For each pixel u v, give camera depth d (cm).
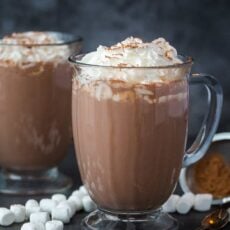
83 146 63
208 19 102
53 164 75
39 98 71
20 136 72
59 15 103
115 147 61
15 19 103
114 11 103
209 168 74
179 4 102
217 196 71
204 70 103
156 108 61
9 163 74
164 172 63
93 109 61
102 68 60
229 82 103
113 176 62
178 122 62
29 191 73
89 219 65
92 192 65
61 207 66
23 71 71
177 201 69
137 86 60
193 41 103
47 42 74
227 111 101
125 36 103
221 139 74
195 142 68
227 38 102
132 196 63
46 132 73
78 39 74
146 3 102
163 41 65
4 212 65
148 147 61
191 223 66
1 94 71
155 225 64
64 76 72
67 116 74
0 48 71
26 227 62
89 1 102
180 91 62
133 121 61
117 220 64
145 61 61
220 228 64
